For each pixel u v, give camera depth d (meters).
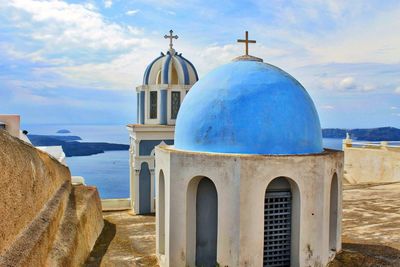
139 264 12.08
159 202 11.60
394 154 27.23
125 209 23.45
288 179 9.85
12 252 8.26
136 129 22.25
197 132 10.31
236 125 9.84
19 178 9.57
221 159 9.48
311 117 10.48
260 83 10.19
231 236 9.40
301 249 9.84
